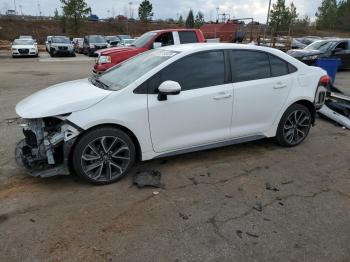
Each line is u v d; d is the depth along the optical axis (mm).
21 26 58688
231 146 5312
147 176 4152
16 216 3357
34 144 3844
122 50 10617
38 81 12133
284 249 2926
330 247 2963
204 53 4434
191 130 4379
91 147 3842
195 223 3277
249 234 3123
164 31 11156
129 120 3936
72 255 2826
